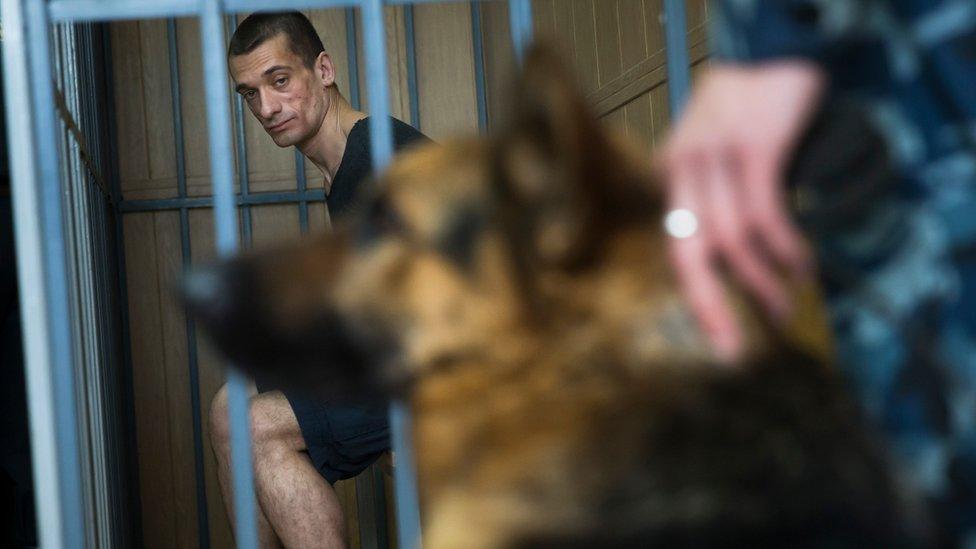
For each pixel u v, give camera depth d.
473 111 3.73
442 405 0.73
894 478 0.67
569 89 0.65
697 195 0.66
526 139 0.68
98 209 2.74
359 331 0.80
